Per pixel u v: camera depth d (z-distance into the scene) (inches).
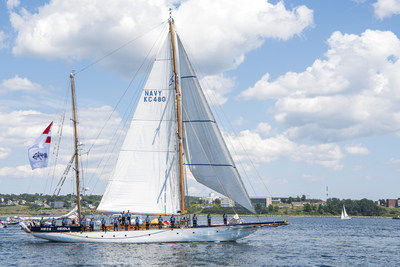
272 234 3794.3
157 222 2144.4
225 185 2073.1
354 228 5418.3
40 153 2310.5
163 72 2197.3
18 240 2605.8
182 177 2150.6
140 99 2194.9
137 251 1903.3
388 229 5226.4
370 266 1768.0
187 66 2142.0
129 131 2186.3
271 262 1748.3
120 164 2181.3
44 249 2025.1
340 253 2214.6
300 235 3695.9
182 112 2155.5
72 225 2143.2
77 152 2306.8
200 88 2127.2
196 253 1861.5
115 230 2119.8
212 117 2108.8
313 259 1924.2
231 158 2075.5
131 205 2162.9
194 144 2124.8
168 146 2175.2
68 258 1765.5
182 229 2065.7
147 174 2171.5
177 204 2148.1
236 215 2126.0
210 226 2073.1
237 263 1667.1
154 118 2192.4
